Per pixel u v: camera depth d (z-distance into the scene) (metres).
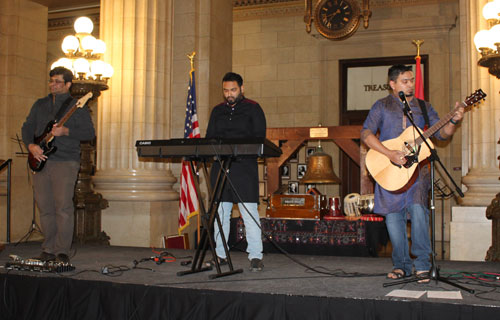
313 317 2.95
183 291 3.20
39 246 5.83
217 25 7.96
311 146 10.48
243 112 3.96
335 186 10.38
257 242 3.91
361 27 10.26
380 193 3.50
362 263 4.28
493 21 5.05
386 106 3.56
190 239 7.24
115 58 6.71
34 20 8.44
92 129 4.18
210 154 3.42
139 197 6.46
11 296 3.63
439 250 8.60
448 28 9.80
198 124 7.01
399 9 10.09
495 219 5.00
